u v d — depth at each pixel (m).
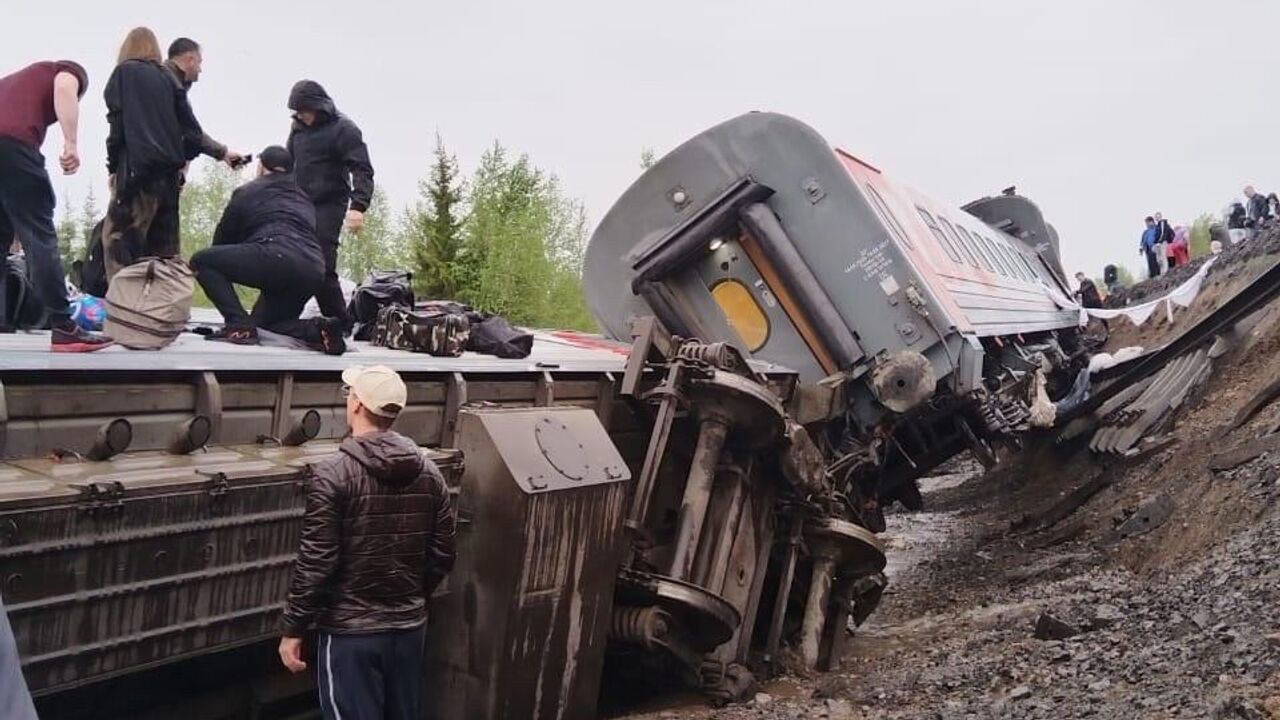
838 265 8.54
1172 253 28.92
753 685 6.53
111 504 3.25
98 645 3.25
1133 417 13.12
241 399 4.21
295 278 5.50
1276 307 13.23
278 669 4.54
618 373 6.64
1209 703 4.27
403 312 6.01
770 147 8.70
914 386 8.00
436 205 30.80
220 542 3.62
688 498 6.36
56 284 4.54
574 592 5.07
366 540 3.45
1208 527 8.02
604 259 9.34
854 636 8.70
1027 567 10.15
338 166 6.28
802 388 8.05
